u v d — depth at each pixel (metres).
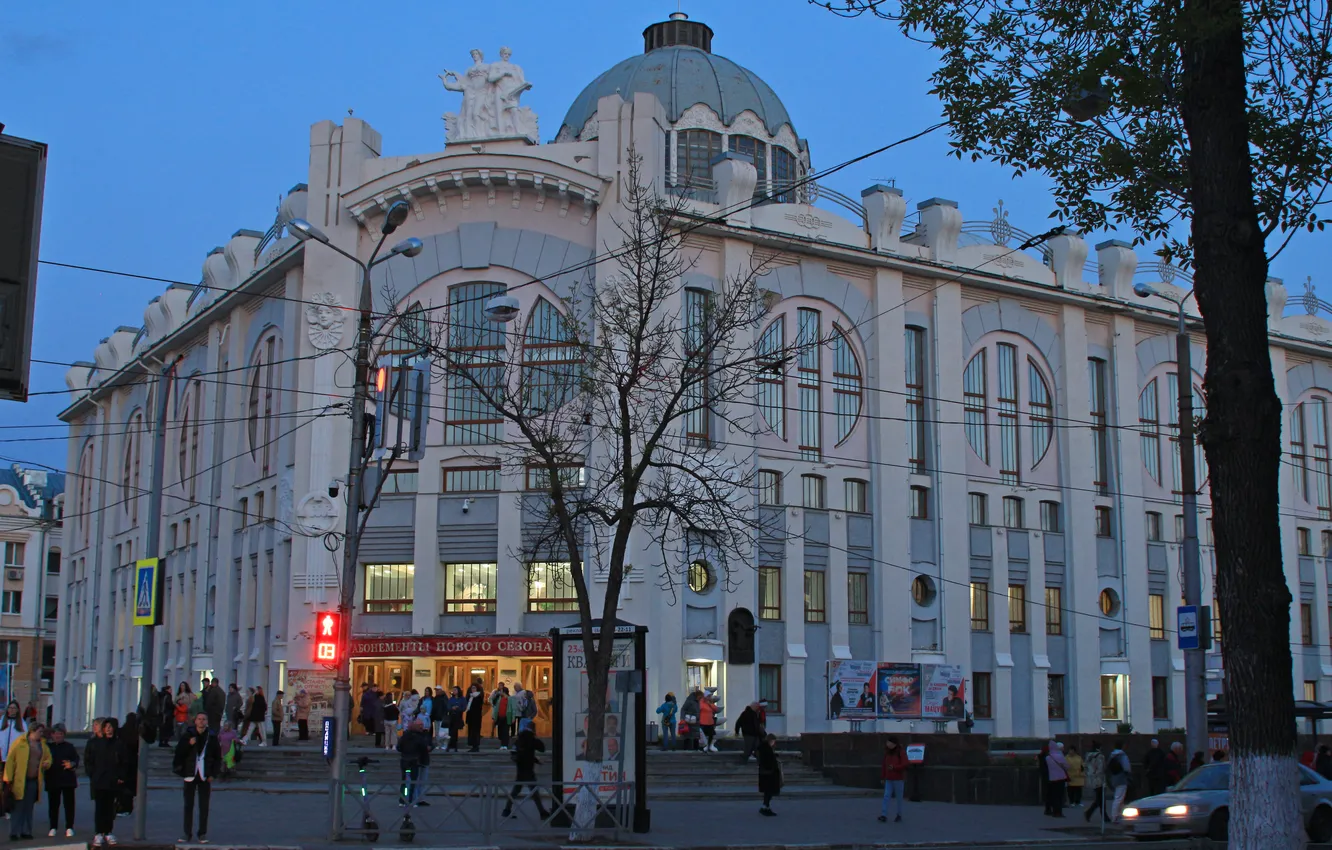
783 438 41.38
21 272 7.15
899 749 25.33
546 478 26.25
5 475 87.50
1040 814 27.59
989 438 45.72
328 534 35.78
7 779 19.73
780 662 40.31
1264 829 11.22
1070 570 46.59
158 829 21.52
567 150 40.12
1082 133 14.72
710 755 33.22
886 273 43.97
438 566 39.38
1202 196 12.03
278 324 45.62
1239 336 11.78
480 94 41.25
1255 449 11.65
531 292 40.09
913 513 43.84
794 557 40.88
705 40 53.91
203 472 49.81
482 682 38.38
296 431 41.34
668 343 26.47
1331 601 54.12
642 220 30.78
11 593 80.31
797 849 20.56
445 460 39.69
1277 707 11.41
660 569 37.78
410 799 20.11
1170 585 49.03
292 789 28.50
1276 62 13.48
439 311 40.59
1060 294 47.41
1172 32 12.23
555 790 21.45
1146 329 50.09
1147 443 49.69
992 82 14.78
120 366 62.25
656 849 19.52
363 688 39.22
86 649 62.00
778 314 41.97
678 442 37.91
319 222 41.66
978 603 44.62
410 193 40.97
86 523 65.50
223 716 40.84
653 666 37.19
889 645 42.00
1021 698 44.88
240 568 46.28
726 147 48.75
